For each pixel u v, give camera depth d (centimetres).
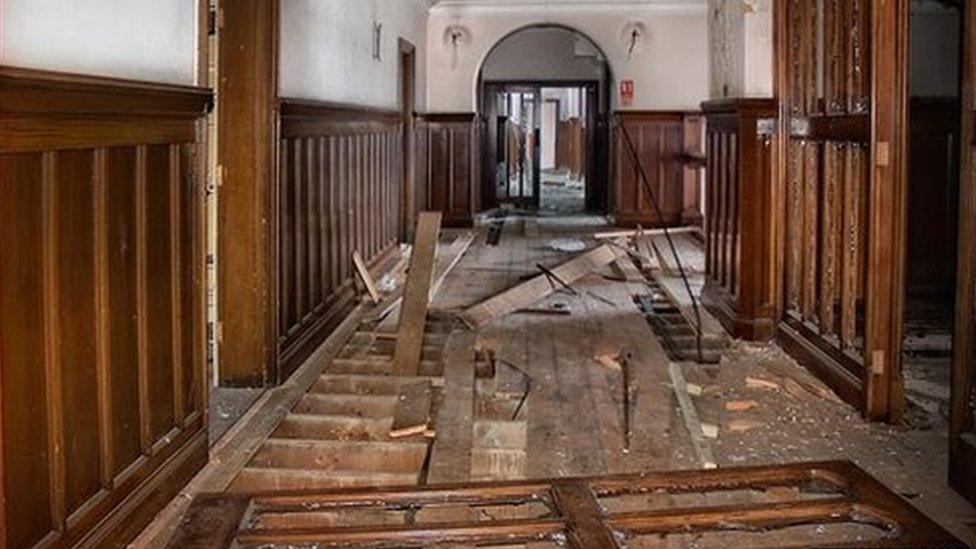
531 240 1074
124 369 280
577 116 2152
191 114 325
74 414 249
